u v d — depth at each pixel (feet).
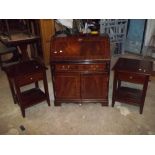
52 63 7.20
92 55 7.20
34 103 7.85
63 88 7.84
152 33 12.68
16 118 7.66
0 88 9.84
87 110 8.01
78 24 9.64
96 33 8.44
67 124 7.27
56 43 7.60
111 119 7.45
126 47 14.47
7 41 9.62
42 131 6.96
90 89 7.82
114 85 7.59
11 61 12.17
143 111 7.85
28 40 10.16
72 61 7.14
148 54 13.23
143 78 6.91
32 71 7.25
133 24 13.35
